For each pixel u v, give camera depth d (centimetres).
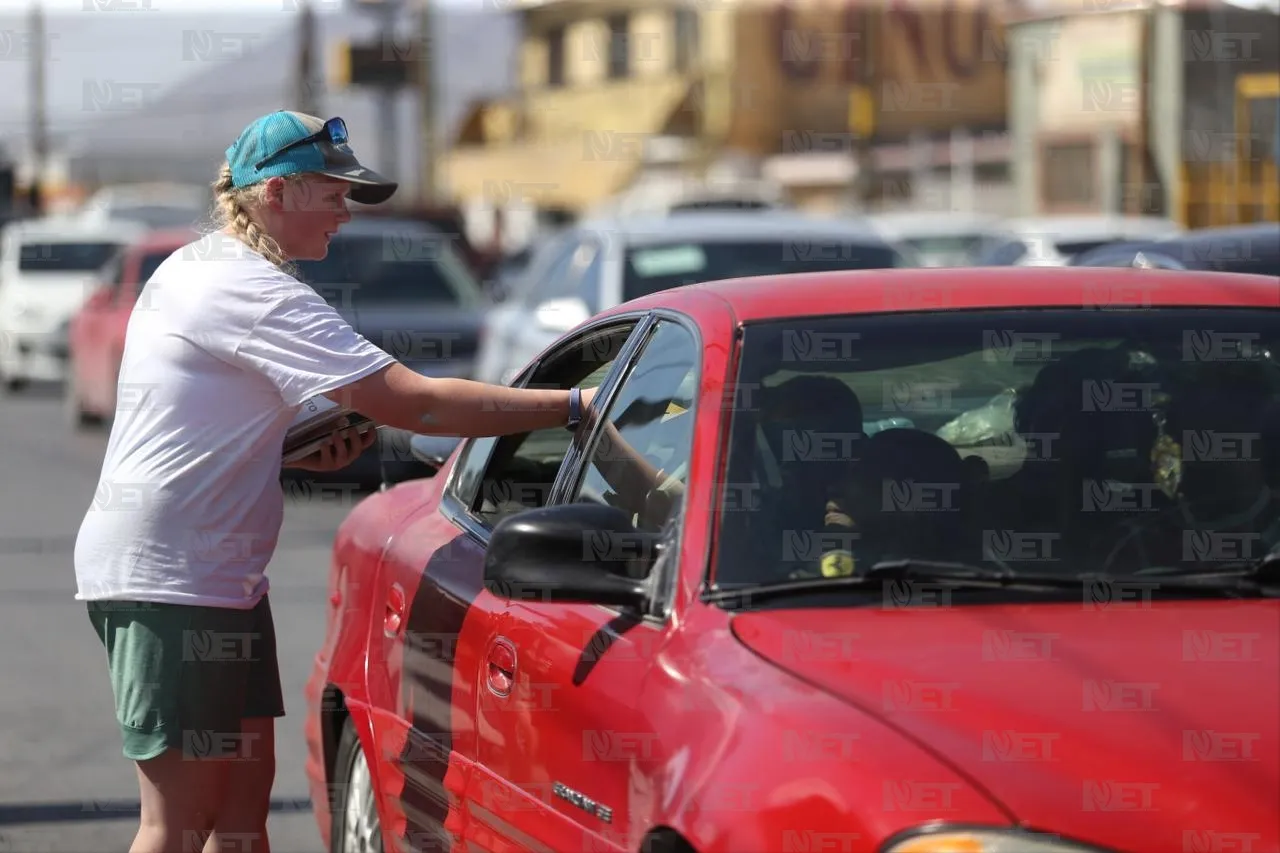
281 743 1648
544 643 846
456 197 9594
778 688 699
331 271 3584
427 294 3612
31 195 9638
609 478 915
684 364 891
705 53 9769
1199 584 786
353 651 1105
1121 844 619
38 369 5406
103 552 943
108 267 4397
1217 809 630
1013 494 825
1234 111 5241
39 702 1786
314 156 965
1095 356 878
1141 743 656
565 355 1072
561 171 9106
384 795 1038
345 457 1045
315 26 7775
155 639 937
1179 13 5512
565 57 10725
